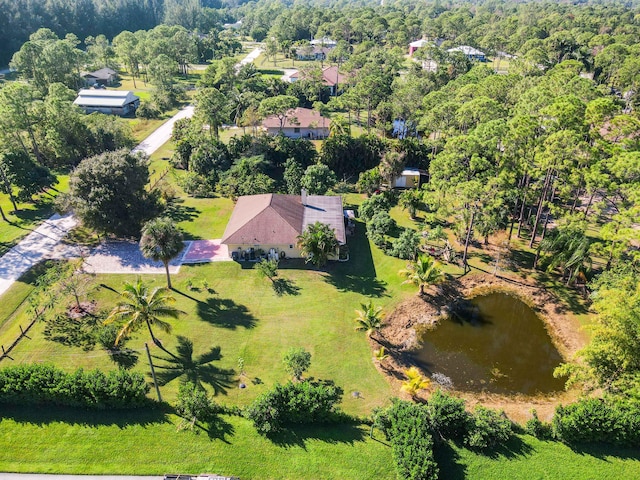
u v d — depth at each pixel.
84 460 31.89
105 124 83.88
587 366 37.09
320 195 68.38
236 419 35.09
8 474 30.94
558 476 31.31
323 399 34.25
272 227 55.88
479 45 174.62
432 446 32.31
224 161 78.69
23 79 117.75
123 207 56.34
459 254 58.84
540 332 46.72
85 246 57.38
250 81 115.81
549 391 39.62
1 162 63.91
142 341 42.78
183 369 39.91
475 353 43.66
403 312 48.53
